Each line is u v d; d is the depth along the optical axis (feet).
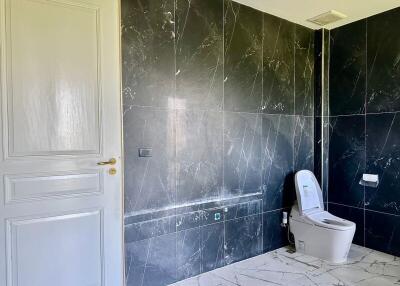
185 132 7.91
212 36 8.36
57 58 6.06
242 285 7.66
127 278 7.05
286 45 10.18
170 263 7.70
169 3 7.56
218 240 8.63
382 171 9.73
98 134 6.57
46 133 5.98
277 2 8.84
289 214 10.36
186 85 7.90
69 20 6.18
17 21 5.66
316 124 11.13
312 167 11.16
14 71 5.65
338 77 10.84
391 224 9.54
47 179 6.02
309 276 8.14
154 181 7.41
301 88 10.69
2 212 5.61
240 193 9.09
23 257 5.81
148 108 7.29
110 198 6.74
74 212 6.32
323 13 9.63
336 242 8.89
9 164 5.66
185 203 7.95
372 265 8.82
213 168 8.48
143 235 7.26
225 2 8.60
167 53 7.55
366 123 10.09
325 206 11.19
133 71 7.04
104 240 6.68
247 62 9.15
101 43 6.57
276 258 9.36
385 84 9.58
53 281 6.10
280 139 10.11
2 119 5.58
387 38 9.49
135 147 7.11
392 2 8.87
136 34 7.07
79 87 6.32
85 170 6.42
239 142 9.04
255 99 9.39
